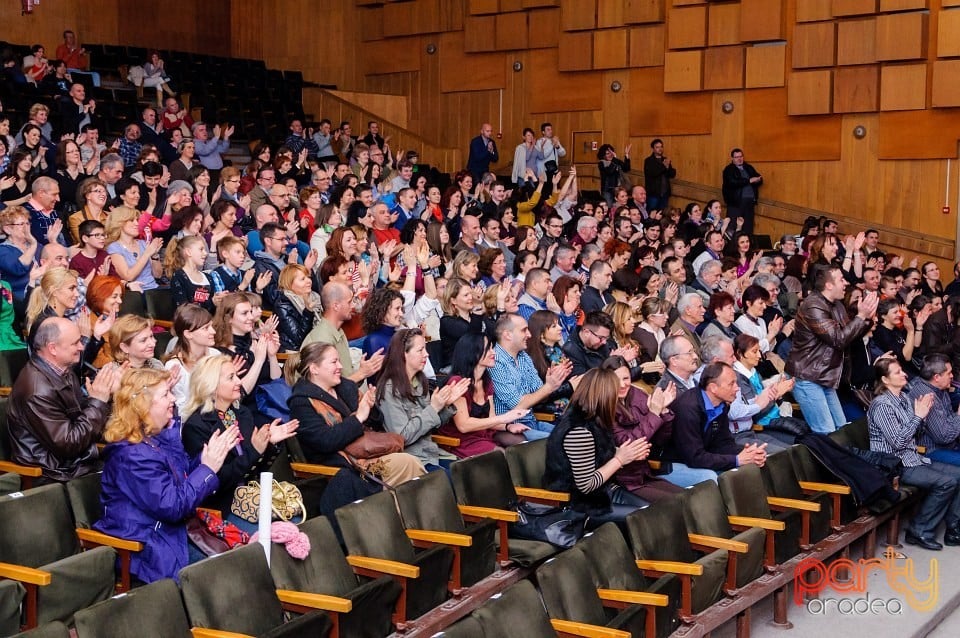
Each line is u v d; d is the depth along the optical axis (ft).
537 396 19.95
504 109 52.49
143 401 13.60
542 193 41.04
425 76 54.49
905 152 43.52
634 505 17.79
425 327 24.18
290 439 17.28
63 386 15.29
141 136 38.50
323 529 14.16
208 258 25.13
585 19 49.62
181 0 56.49
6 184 26.78
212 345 17.44
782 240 38.60
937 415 23.48
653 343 24.34
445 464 18.42
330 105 52.13
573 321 24.18
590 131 50.37
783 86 45.85
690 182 47.85
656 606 14.48
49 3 51.57
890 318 28.76
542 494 17.40
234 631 12.28
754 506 18.74
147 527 13.56
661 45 48.29
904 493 22.02
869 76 43.91
